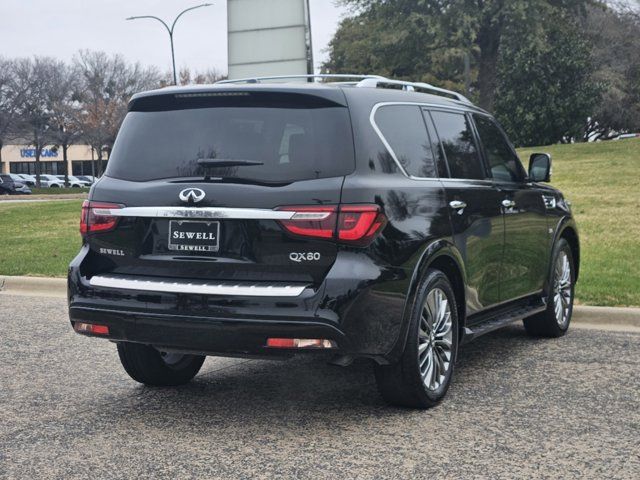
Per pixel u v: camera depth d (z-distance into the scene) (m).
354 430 4.82
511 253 6.38
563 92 43.19
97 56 66.25
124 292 4.88
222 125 4.91
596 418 5.04
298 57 17.19
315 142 4.73
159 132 5.07
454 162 5.79
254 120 4.87
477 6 39.22
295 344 4.52
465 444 4.56
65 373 6.32
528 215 6.71
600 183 22.11
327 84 5.03
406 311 4.86
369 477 4.07
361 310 4.56
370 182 4.70
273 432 4.80
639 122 54.12
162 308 4.74
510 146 6.91
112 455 4.45
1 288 10.69
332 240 4.55
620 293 8.79
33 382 6.05
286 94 4.82
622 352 6.88
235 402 5.45
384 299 4.68
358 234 4.57
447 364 5.38
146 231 4.93
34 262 12.05
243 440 4.66
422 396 5.11
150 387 5.89
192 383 5.99
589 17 52.12
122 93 66.50
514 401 5.41
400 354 4.88
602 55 52.00
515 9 37.69
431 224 5.12
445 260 5.39
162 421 5.05
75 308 5.03
